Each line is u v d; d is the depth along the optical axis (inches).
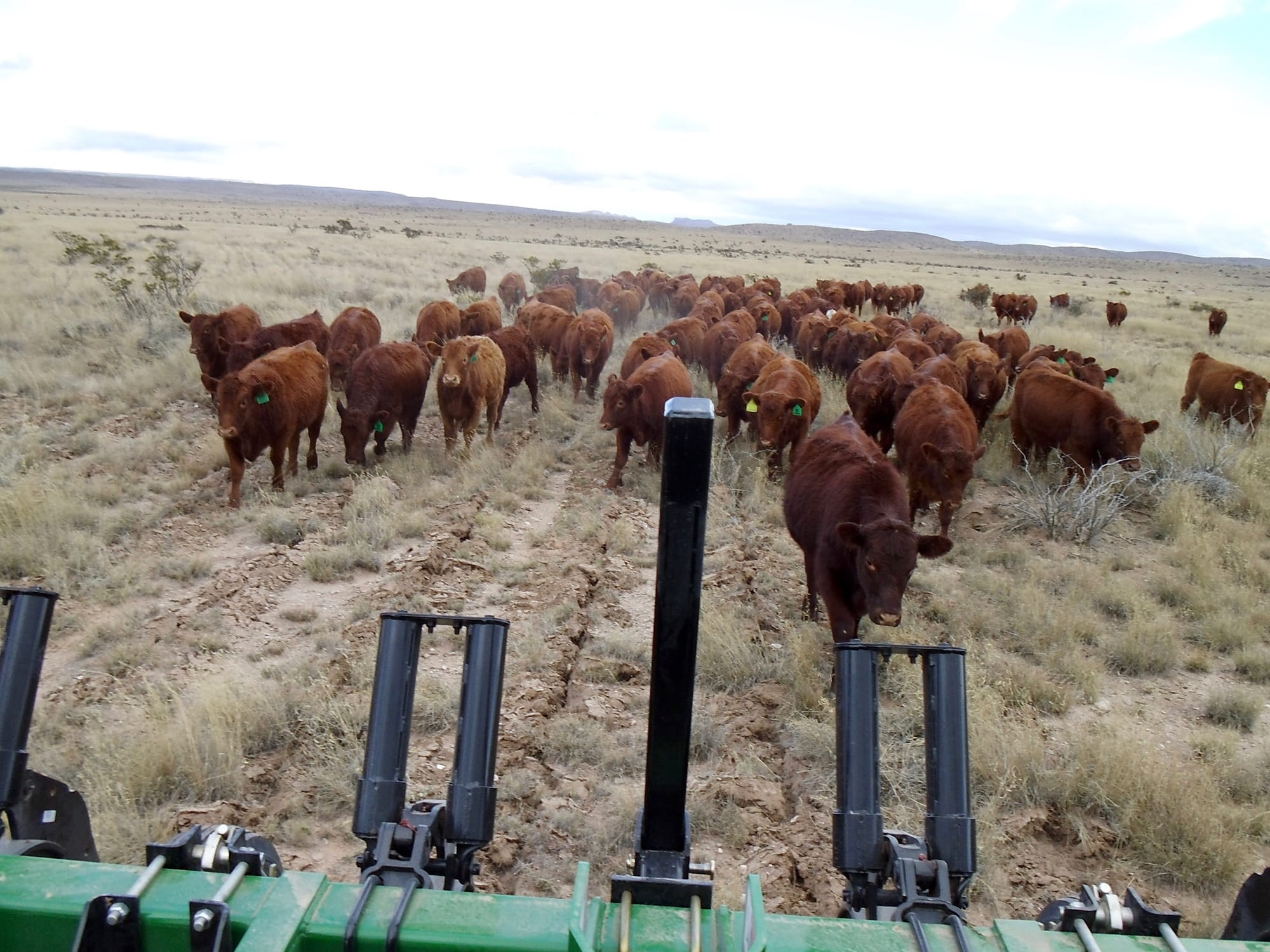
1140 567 378.9
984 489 482.3
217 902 65.5
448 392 479.5
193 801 197.5
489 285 1421.0
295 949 66.2
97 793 188.2
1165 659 290.2
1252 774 226.4
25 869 72.9
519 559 352.2
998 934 71.2
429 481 445.7
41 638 91.0
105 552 337.4
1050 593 344.5
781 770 222.5
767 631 294.5
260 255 1454.2
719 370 679.7
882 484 255.0
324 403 464.1
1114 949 70.1
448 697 237.0
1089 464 466.0
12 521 349.4
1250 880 101.7
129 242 1600.6
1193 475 468.1
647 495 447.5
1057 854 197.3
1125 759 212.8
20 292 856.9
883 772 211.8
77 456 455.5
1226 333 1336.1
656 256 2694.4
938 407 406.3
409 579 316.8
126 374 592.7
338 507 409.1
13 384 561.6
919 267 3412.9
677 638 72.4
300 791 200.7
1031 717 246.2
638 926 66.0
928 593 336.2
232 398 384.2
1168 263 7381.9
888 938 69.1
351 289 1080.8
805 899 173.6
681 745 74.8
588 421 602.2
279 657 266.8
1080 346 1019.9
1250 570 363.3
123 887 71.1
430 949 66.4
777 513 417.7
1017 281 2714.1
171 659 261.4
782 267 2578.7
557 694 245.3
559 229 5108.3
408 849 83.9
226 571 328.8
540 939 66.7
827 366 730.2
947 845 84.9
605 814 198.4
